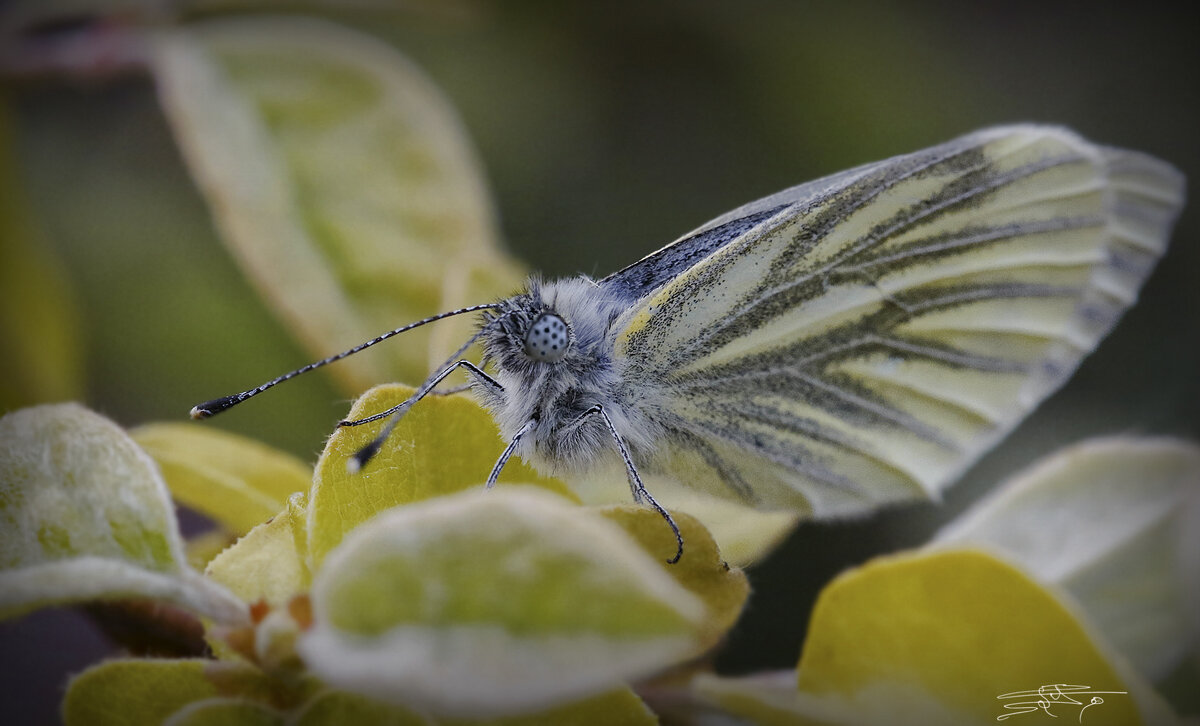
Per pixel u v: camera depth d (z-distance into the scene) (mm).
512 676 102
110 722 120
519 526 107
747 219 143
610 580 103
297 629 119
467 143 156
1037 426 159
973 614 122
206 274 156
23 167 154
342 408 145
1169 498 132
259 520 129
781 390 141
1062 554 133
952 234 140
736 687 122
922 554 122
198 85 150
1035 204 140
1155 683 130
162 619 126
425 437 123
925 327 141
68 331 150
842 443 142
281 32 151
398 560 108
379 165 150
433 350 138
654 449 141
